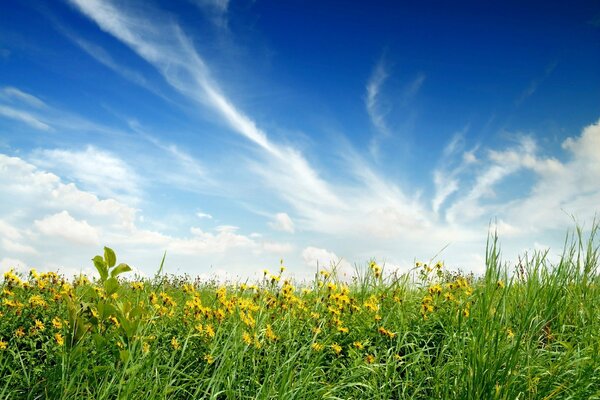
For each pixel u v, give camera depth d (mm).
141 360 1499
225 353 1623
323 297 2203
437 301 2270
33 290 2129
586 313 2049
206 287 3041
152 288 2205
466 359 1548
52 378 1493
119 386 1353
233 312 1986
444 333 2004
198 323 1929
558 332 1929
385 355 1847
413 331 2027
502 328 1657
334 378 1775
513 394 1431
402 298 2338
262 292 2225
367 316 2162
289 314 2033
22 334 1729
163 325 1929
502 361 1450
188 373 1705
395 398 1722
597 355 1607
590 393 1490
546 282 2104
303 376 1603
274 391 1522
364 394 1676
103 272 1538
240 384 1636
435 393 1591
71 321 1503
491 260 1675
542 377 1558
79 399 1399
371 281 2559
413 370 1807
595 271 2197
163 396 1421
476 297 1954
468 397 1436
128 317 1533
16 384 1514
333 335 1961
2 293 1938
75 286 2127
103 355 1629
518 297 2043
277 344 1822
